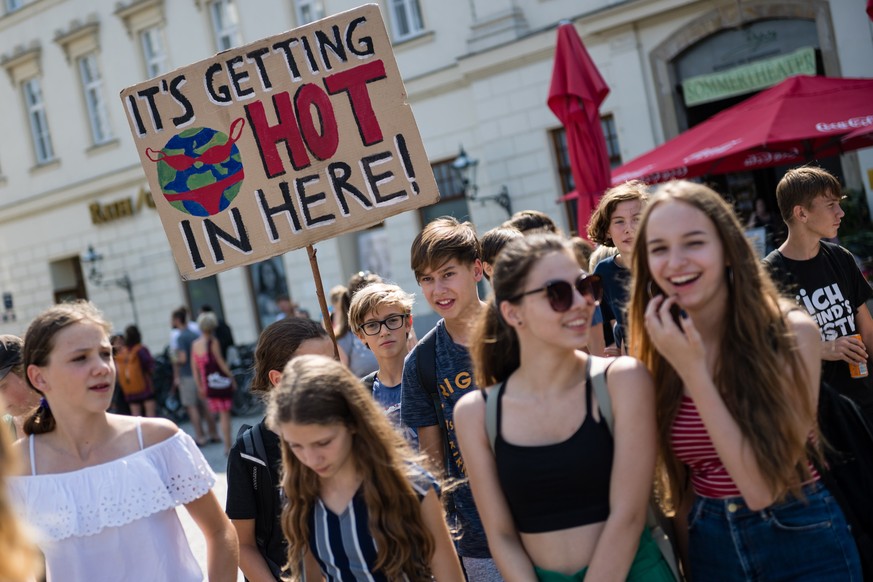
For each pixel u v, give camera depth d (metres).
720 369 2.57
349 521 2.79
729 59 13.38
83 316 3.01
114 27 20.38
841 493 2.69
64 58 21.41
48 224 22.72
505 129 15.30
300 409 2.64
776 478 2.47
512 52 14.91
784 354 2.53
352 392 2.74
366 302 4.30
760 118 8.34
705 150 8.46
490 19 15.12
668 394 2.66
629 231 4.24
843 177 12.72
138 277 21.11
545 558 2.59
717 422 2.47
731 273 2.58
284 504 2.94
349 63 4.09
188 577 3.08
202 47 19.05
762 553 2.56
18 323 23.92
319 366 2.75
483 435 2.69
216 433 13.72
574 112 9.00
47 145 22.48
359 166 4.09
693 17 13.31
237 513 3.43
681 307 2.52
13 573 1.95
